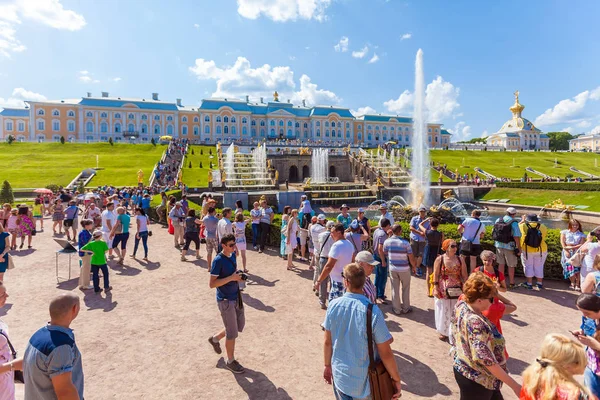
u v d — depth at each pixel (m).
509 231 8.62
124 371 5.22
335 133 106.19
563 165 71.00
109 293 8.55
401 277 7.23
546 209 29.55
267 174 45.69
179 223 13.68
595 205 28.86
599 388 3.73
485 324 3.35
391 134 113.25
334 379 3.27
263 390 4.77
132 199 22.66
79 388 3.17
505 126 128.12
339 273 6.14
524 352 5.71
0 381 3.37
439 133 117.94
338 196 36.12
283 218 11.59
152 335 6.37
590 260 7.46
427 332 6.47
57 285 9.13
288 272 10.30
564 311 7.37
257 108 104.06
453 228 11.20
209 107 96.00
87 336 6.31
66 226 14.91
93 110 87.31
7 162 49.50
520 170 62.25
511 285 8.78
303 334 6.43
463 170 59.34
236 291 5.31
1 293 3.87
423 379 4.99
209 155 58.81
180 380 5.00
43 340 2.92
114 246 11.07
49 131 84.62
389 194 37.56
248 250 13.04
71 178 42.03
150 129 91.94
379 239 8.08
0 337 3.45
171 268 10.71
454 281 5.99
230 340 5.16
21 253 12.64
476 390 3.32
